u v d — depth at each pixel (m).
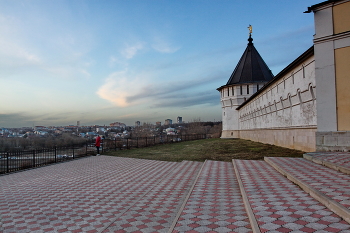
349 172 5.98
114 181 9.05
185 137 37.47
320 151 9.62
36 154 13.73
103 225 4.53
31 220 4.91
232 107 37.91
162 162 13.87
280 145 16.28
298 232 3.10
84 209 5.59
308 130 11.55
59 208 5.73
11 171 11.96
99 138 19.47
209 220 4.06
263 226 3.34
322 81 9.63
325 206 4.06
